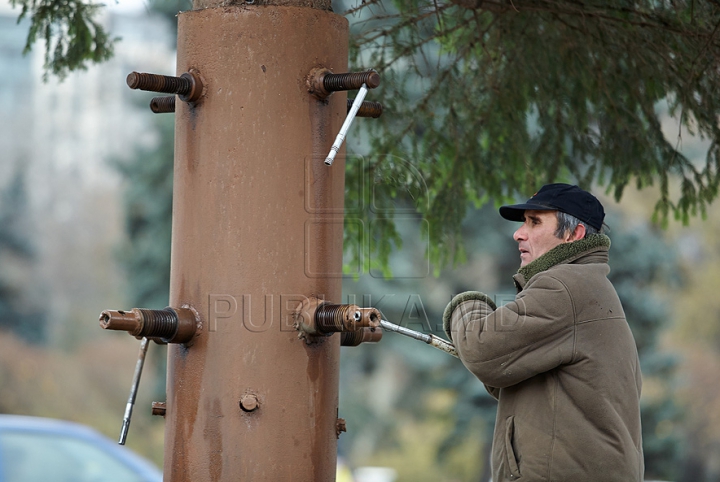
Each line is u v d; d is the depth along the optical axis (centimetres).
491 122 861
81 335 5172
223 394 519
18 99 6112
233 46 527
